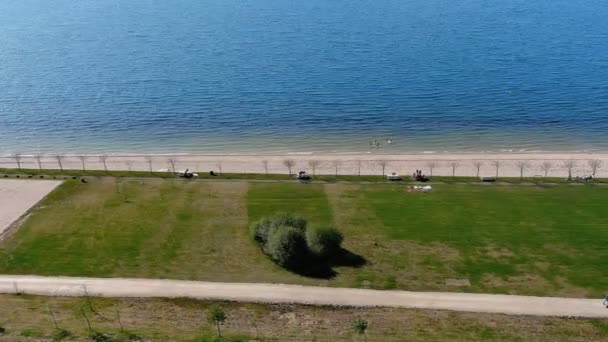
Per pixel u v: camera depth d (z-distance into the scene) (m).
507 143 144.12
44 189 110.69
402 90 182.12
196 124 158.25
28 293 79.25
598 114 162.62
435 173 124.06
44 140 149.25
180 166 129.38
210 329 71.25
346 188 112.88
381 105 169.62
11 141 148.88
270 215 100.62
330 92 180.75
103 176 118.12
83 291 79.81
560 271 84.81
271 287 81.06
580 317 74.88
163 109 169.25
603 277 83.31
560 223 97.94
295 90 183.12
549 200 106.75
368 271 85.19
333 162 131.12
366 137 148.25
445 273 84.56
